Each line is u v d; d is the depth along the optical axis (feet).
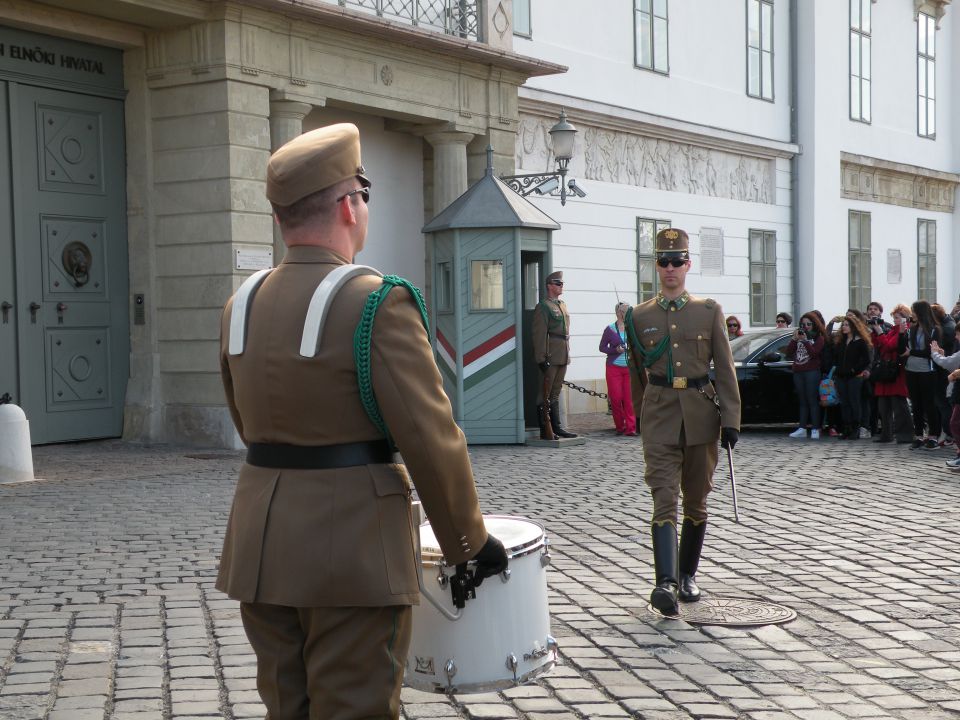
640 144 72.59
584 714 14.80
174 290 45.60
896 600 21.04
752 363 55.36
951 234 113.60
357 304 8.68
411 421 8.53
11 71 41.86
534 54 63.21
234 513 9.17
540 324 48.47
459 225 48.21
